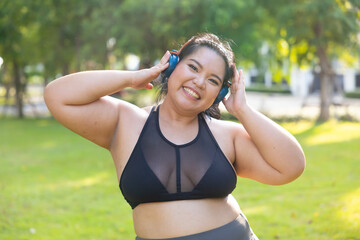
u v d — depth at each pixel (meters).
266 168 1.99
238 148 2.03
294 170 1.94
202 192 1.88
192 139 1.93
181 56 1.92
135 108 2.02
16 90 19.19
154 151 1.87
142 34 14.68
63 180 7.63
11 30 16.83
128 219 5.51
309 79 32.88
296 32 13.65
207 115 2.07
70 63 19.52
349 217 5.14
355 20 14.22
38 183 7.41
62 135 13.36
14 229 5.11
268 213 5.54
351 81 31.91
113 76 1.88
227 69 1.91
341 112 17.97
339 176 7.45
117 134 1.96
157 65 1.90
